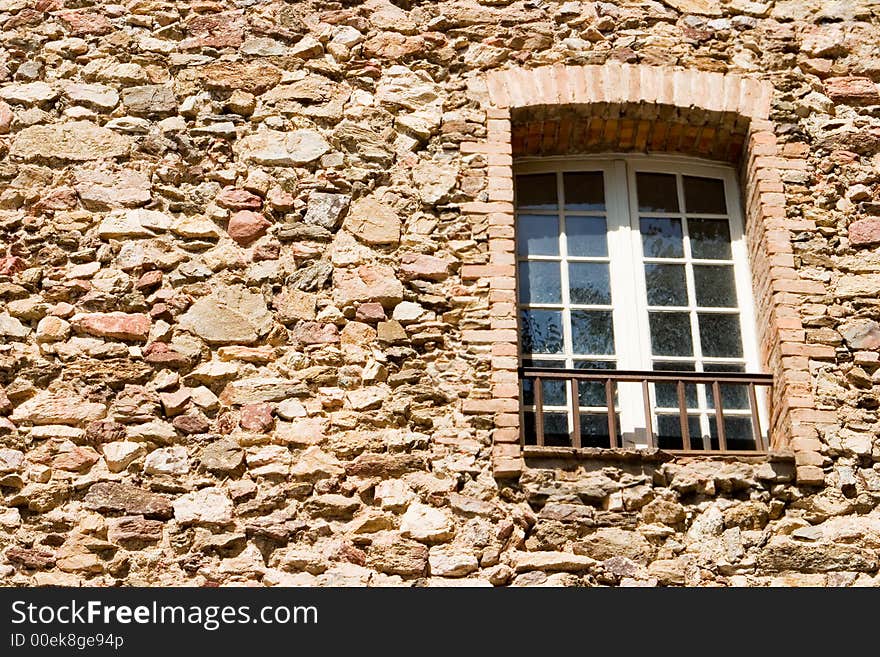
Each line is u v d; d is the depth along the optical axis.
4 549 6.29
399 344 6.89
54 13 7.78
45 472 6.47
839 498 6.60
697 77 7.71
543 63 7.73
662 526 6.48
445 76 7.69
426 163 7.41
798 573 6.41
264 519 6.40
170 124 7.46
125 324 6.87
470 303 7.00
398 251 7.15
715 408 6.85
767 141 7.57
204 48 7.71
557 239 7.58
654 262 7.54
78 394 6.68
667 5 7.96
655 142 7.79
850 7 8.07
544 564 6.35
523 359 7.19
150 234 7.13
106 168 7.31
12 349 6.79
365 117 7.54
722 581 6.38
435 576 6.31
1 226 7.13
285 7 7.85
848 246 7.30
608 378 6.85
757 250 7.41
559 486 6.53
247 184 7.29
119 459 6.52
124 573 6.26
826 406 6.83
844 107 7.75
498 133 7.49
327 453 6.58
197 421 6.64
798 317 7.05
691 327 7.35
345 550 6.35
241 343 6.86
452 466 6.57
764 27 7.96
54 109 7.49
